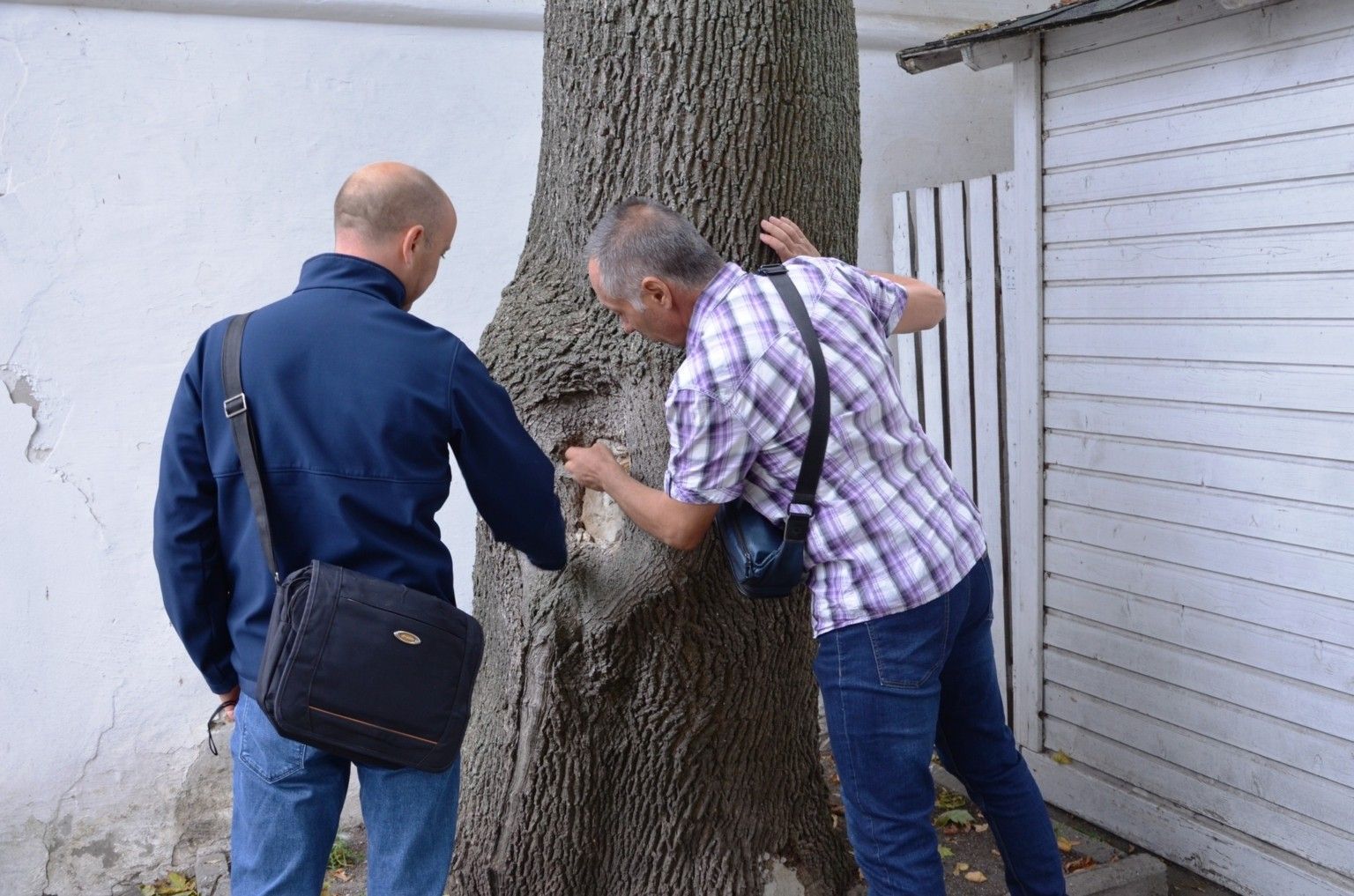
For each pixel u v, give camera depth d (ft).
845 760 7.31
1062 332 11.17
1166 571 10.35
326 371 6.31
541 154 8.96
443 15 12.01
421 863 6.70
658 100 8.13
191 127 11.19
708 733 8.74
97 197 10.89
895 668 7.07
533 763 8.79
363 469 6.28
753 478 7.18
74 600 11.16
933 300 8.13
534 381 8.45
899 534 7.04
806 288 7.16
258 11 11.31
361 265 6.68
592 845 8.96
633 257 6.98
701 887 8.89
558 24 8.49
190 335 11.38
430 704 6.28
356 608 6.10
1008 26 10.32
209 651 6.75
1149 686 10.67
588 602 8.43
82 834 11.43
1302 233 8.84
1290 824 9.47
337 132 11.78
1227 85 9.28
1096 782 11.28
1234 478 9.62
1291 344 9.01
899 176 14.29
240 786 6.69
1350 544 8.76
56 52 10.61
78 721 11.30
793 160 8.32
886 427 7.22
